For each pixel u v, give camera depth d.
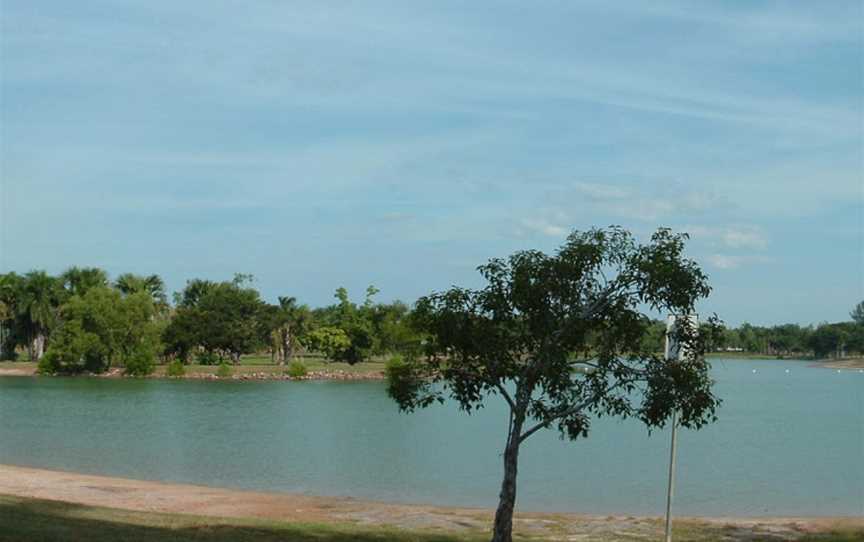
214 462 42.62
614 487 36.12
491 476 38.66
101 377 117.12
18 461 42.09
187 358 133.88
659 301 14.55
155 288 139.12
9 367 123.25
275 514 26.98
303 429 59.47
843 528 26.03
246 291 137.62
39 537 15.84
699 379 14.80
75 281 132.75
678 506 31.91
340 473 39.06
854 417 76.00
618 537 23.61
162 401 83.12
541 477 38.69
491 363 14.88
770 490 35.91
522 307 14.39
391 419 68.25
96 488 31.69
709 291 14.53
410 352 15.85
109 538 16.64
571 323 14.47
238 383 112.69
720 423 69.44
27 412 70.06
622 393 15.45
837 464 44.34
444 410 81.44
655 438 56.56
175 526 20.03
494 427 62.59
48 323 127.75
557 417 15.01
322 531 21.06
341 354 133.62
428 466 41.75
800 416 76.88
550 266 14.37
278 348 140.00
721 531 25.16
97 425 60.75
